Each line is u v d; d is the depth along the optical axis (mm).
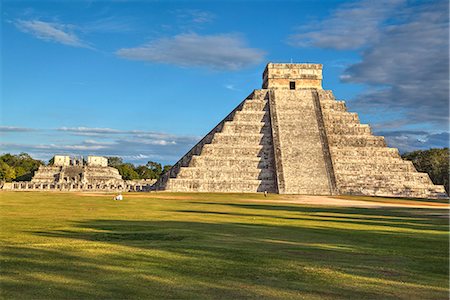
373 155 104312
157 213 41719
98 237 24609
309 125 107062
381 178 99688
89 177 153500
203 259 18656
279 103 112875
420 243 24312
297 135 104625
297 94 115812
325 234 27812
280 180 95812
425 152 148000
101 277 15422
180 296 13375
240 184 99062
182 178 99312
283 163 98812
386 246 23109
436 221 38906
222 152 103812
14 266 16875
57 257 18656
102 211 43156
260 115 111312
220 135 105812
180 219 35969
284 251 21000
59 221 32938
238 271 16594
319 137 104250
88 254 19375
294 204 62719
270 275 16078
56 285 14344
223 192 96125
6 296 13133
